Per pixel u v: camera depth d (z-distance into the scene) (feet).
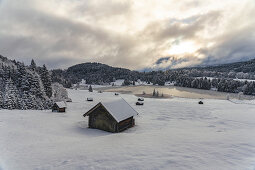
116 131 61.67
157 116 103.35
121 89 488.44
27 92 148.87
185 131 55.72
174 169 21.26
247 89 378.73
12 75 197.06
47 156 28.81
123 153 28.32
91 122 68.80
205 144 32.63
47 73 192.24
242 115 107.96
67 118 90.38
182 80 563.89
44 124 70.85
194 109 142.20
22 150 33.30
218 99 275.59
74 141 42.57
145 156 26.32
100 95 304.50
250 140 35.60
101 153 28.86
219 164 22.53
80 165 23.70
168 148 30.42
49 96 189.57
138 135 47.19
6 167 24.25
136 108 146.00
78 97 251.80
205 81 476.95
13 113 97.86
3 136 45.50
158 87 536.83
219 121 86.12
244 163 22.74
